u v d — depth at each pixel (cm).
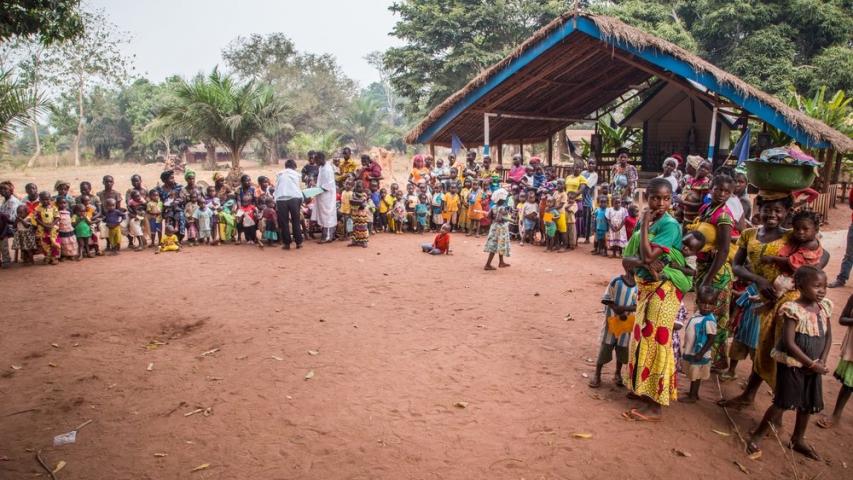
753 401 454
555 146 3762
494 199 1270
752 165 474
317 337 605
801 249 414
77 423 424
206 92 2162
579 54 1492
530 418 429
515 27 3259
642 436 404
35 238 984
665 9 2897
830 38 2773
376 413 436
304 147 4100
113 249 1101
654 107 2116
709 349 447
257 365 530
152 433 409
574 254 1080
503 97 1630
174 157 2514
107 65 3453
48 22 1032
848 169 1856
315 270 931
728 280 486
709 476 359
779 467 371
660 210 425
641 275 429
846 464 375
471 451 384
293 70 5206
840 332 621
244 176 1178
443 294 781
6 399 464
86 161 4950
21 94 1023
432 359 544
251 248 1141
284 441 397
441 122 1717
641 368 427
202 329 635
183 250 1120
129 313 694
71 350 573
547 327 640
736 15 2702
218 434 407
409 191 1357
